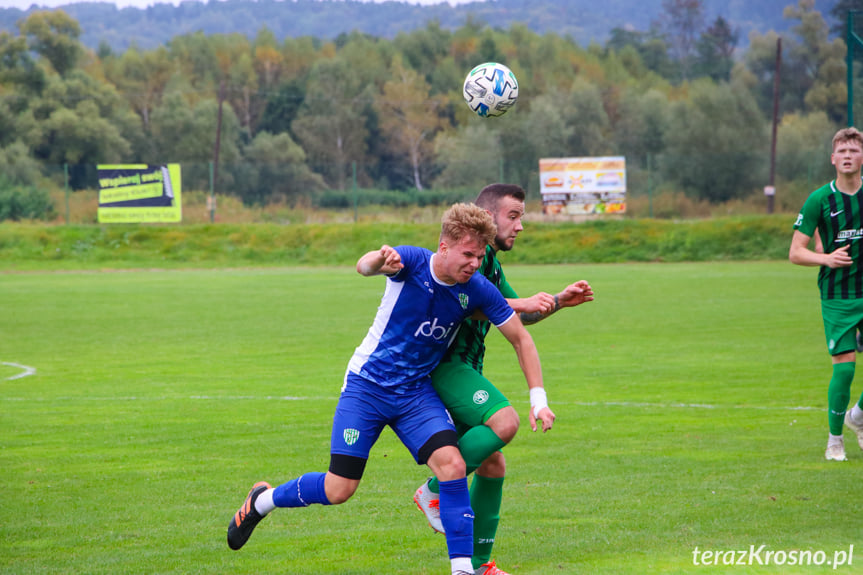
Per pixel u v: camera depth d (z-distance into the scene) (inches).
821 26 3917.3
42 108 3344.0
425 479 301.0
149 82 4424.2
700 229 1835.6
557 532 238.5
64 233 1818.4
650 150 3518.7
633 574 205.5
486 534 216.2
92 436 365.7
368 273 200.7
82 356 614.5
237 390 478.3
